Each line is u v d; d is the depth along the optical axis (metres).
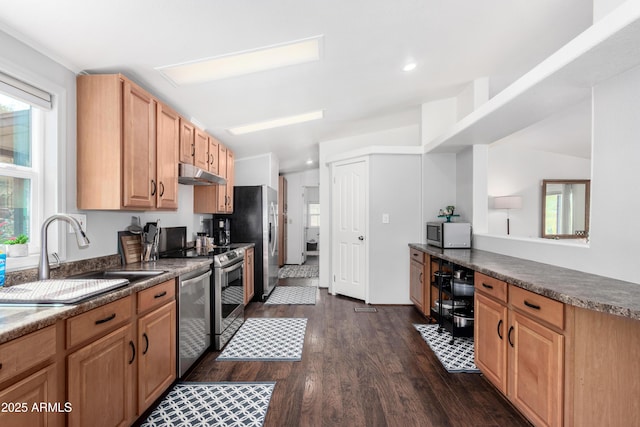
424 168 4.14
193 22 1.72
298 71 2.58
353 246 4.46
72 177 1.92
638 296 1.38
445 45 2.49
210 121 3.42
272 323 3.46
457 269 2.89
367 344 2.88
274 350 2.76
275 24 1.87
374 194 4.18
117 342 1.54
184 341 2.23
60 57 1.81
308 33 2.02
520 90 2.07
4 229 1.68
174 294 2.13
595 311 1.40
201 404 1.97
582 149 5.54
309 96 3.17
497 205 5.63
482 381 2.26
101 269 2.16
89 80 1.94
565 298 1.41
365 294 4.27
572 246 2.08
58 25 1.57
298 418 1.84
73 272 1.94
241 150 4.95
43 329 1.14
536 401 1.62
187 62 2.12
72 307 1.26
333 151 5.21
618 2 1.57
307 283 5.53
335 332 3.18
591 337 1.40
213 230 4.38
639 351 1.37
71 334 1.26
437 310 3.27
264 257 4.40
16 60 1.60
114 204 1.92
